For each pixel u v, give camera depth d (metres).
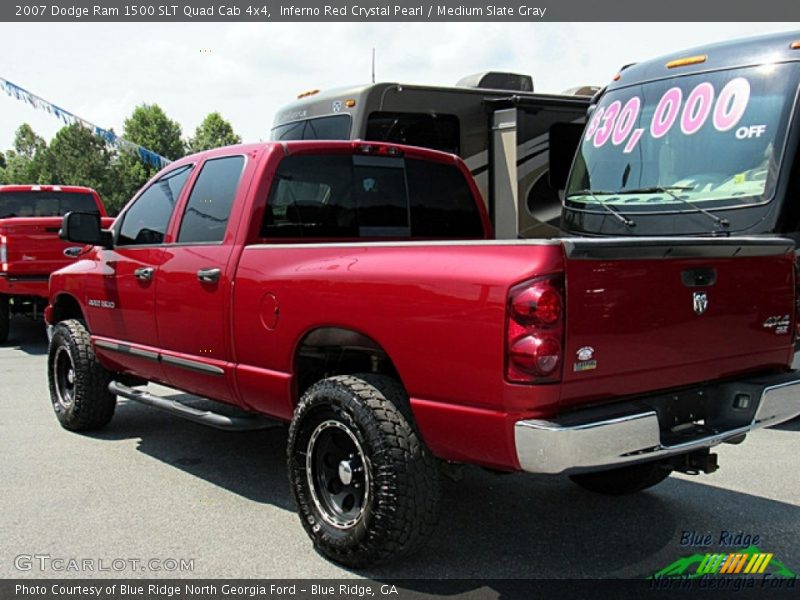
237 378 4.68
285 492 5.12
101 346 6.06
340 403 3.86
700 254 3.69
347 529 3.90
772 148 6.19
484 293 3.34
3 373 9.45
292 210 4.93
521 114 10.08
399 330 3.68
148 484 5.26
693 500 4.96
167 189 5.57
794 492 5.09
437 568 3.98
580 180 7.43
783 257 4.17
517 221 10.14
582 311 3.30
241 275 4.61
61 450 6.04
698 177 6.53
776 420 4.02
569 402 3.34
